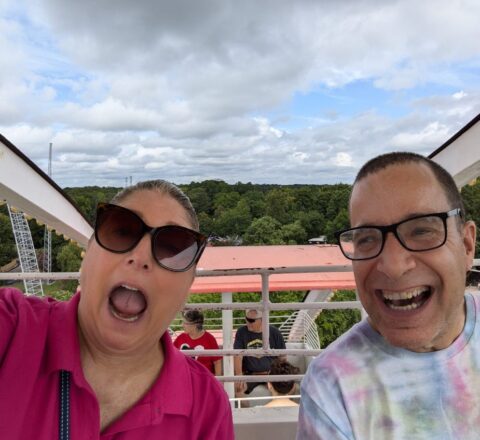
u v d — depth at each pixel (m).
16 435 0.36
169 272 0.41
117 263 0.40
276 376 0.84
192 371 0.48
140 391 0.43
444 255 0.44
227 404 0.47
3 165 0.71
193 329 1.43
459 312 0.48
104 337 0.40
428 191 0.44
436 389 0.45
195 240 0.42
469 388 0.45
